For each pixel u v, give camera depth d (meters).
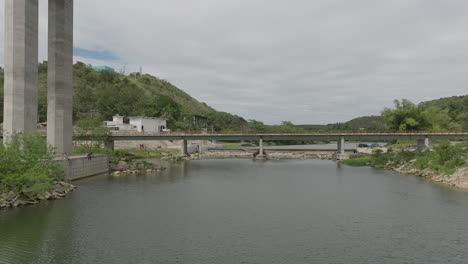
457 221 37.88
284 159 122.81
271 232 34.09
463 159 66.94
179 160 117.25
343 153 118.94
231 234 33.41
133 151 125.38
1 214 39.22
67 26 67.94
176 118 197.75
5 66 54.53
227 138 120.75
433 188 58.38
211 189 58.06
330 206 45.09
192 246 30.09
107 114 189.12
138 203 46.28
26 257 27.23
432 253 28.77
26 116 55.31
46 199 47.22
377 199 49.41
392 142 149.88
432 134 113.00
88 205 44.47
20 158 46.84
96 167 74.62
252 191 56.28
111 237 32.09
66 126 68.12
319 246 30.34
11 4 54.06
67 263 26.20
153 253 28.41
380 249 29.66
